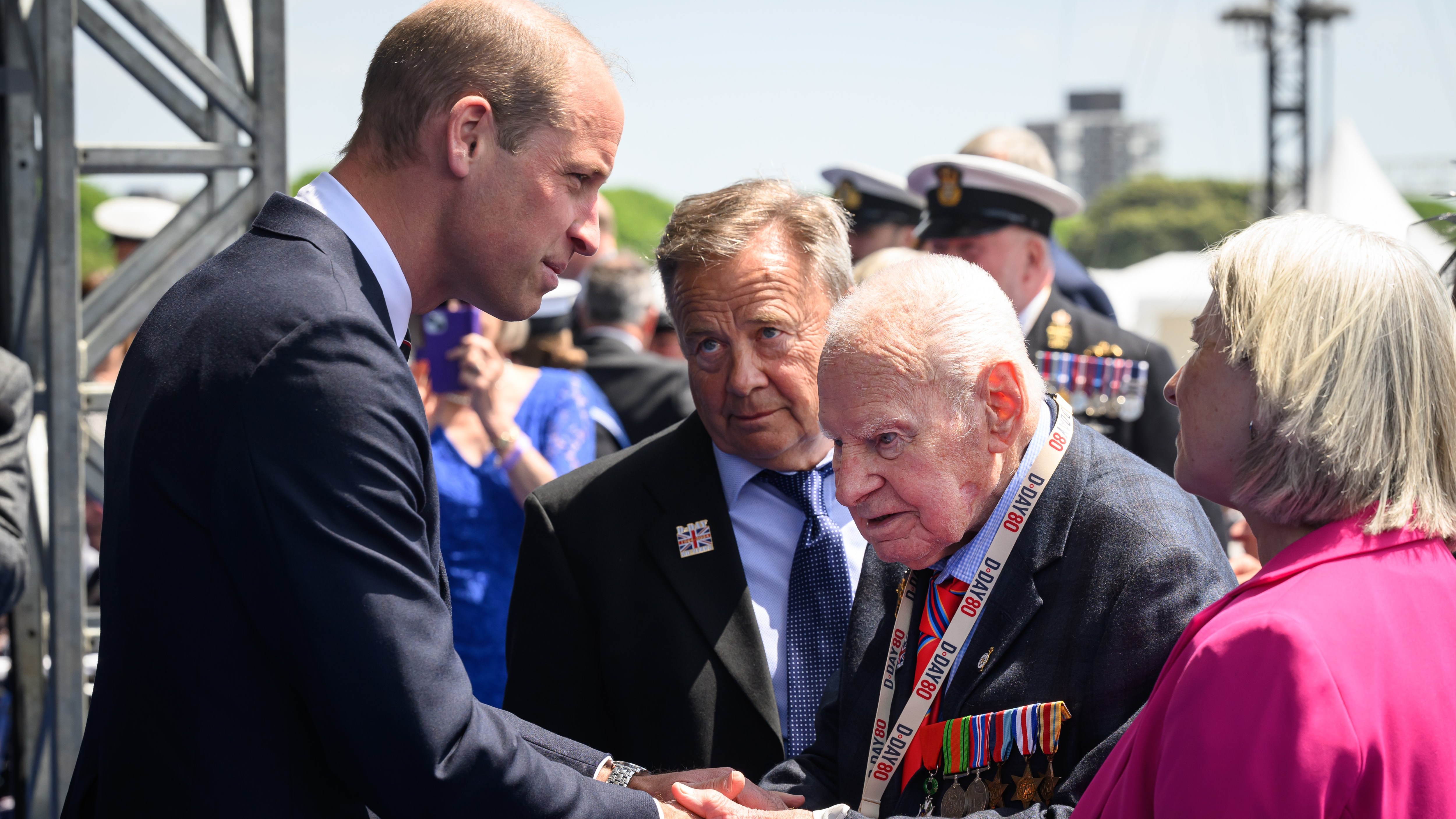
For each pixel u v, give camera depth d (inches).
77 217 212.8
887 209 330.6
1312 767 73.3
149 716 89.7
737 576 130.4
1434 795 75.9
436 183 99.0
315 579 85.0
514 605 138.3
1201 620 84.6
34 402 218.2
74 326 212.5
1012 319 104.3
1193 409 88.4
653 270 147.8
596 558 133.6
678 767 126.1
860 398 100.0
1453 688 78.4
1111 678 98.6
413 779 87.5
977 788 101.6
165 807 89.0
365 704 85.7
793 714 129.3
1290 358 82.1
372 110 100.2
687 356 132.6
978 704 103.5
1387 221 725.3
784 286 125.3
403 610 87.4
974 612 105.0
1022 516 104.7
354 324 89.4
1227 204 4106.8
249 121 227.9
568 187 102.1
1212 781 75.8
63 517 212.5
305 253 93.4
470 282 103.4
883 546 104.0
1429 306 83.9
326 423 86.2
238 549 86.4
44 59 209.6
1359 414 81.3
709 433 136.6
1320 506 83.9
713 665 127.4
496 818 92.3
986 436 101.7
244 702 88.4
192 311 91.7
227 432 86.4
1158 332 906.7
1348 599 78.7
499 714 115.8
